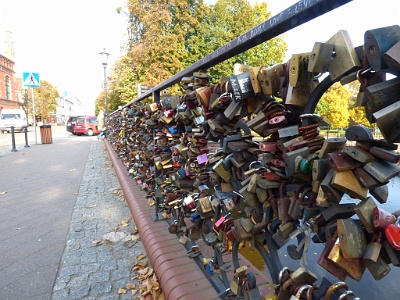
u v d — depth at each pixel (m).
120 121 7.16
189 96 1.75
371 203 0.70
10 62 59.22
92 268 2.49
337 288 0.82
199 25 24.34
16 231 3.31
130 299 2.08
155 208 3.07
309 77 0.84
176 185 2.33
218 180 1.53
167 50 22.20
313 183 0.82
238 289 1.36
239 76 1.13
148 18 22.03
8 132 29.09
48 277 2.35
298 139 0.89
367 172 0.67
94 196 4.80
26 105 61.31
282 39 26.42
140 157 4.18
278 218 1.04
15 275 2.38
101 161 8.88
